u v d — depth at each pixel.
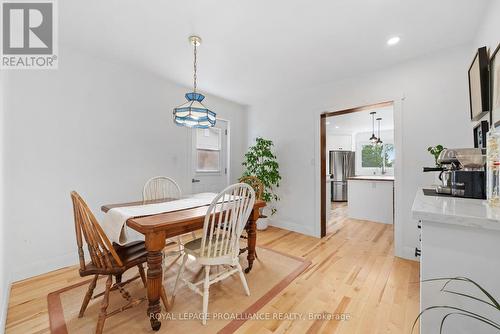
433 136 2.31
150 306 1.38
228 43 2.18
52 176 2.17
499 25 1.44
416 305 1.62
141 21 1.85
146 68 2.75
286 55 2.40
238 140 4.30
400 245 2.48
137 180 2.82
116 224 1.55
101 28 1.95
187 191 3.43
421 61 2.38
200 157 3.66
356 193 4.38
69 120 2.28
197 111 1.85
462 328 0.84
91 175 2.43
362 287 1.87
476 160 1.27
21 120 1.99
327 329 1.39
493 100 1.49
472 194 1.25
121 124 2.68
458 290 0.85
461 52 2.16
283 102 3.72
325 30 1.96
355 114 4.76
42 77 2.11
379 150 6.73
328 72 2.82
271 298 1.72
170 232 1.48
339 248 2.78
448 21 1.81
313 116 3.33
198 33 2.02
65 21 1.85
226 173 4.12
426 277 0.90
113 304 1.63
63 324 1.41
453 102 2.20
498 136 0.97
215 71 2.84
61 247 2.22
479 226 0.78
